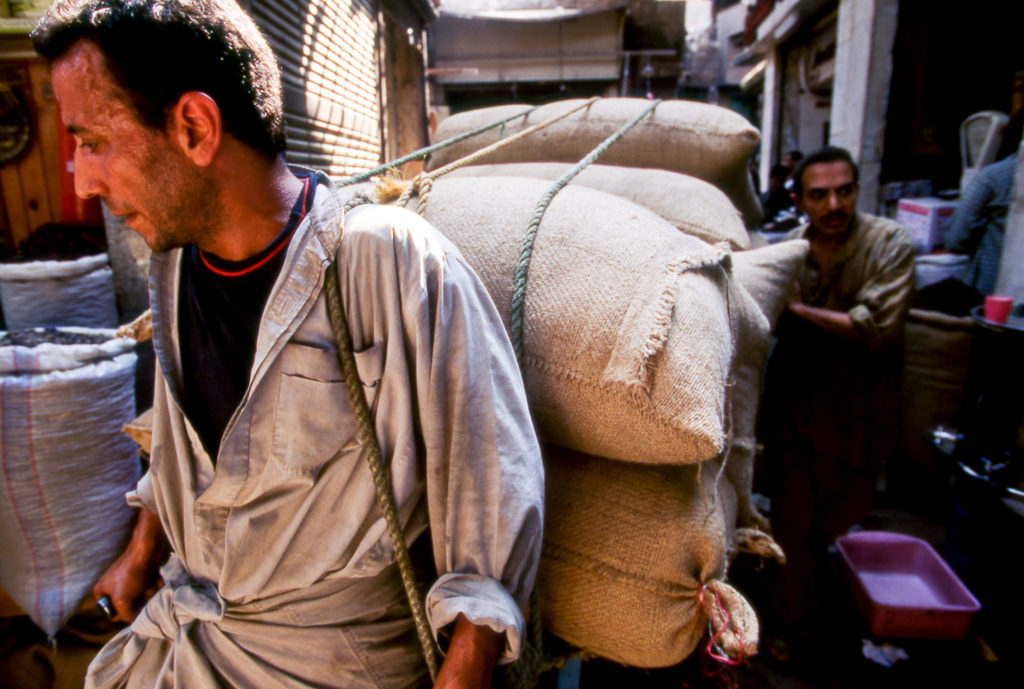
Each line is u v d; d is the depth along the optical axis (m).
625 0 8.76
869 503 2.38
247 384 0.85
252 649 0.92
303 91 3.14
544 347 1.05
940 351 3.11
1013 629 1.95
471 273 0.85
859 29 5.82
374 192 1.15
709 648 1.10
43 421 1.47
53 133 2.31
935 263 3.64
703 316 1.05
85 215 2.33
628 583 1.12
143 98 0.68
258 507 0.85
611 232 1.11
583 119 2.04
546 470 1.23
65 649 1.64
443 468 0.83
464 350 0.80
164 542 1.27
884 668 2.19
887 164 5.80
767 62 11.95
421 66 6.43
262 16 2.61
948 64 5.58
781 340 2.37
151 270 0.87
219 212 0.76
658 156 1.96
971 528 2.09
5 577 1.56
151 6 0.67
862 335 2.19
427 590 0.98
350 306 0.79
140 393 2.12
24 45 2.21
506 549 0.82
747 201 2.32
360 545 0.87
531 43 10.16
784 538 2.37
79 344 1.60
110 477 1.62
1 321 2.07
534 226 1.11
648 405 0.97
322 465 0.83
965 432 1.94
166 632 0.98
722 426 1.05
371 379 0.80
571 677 1.38
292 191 0.82
